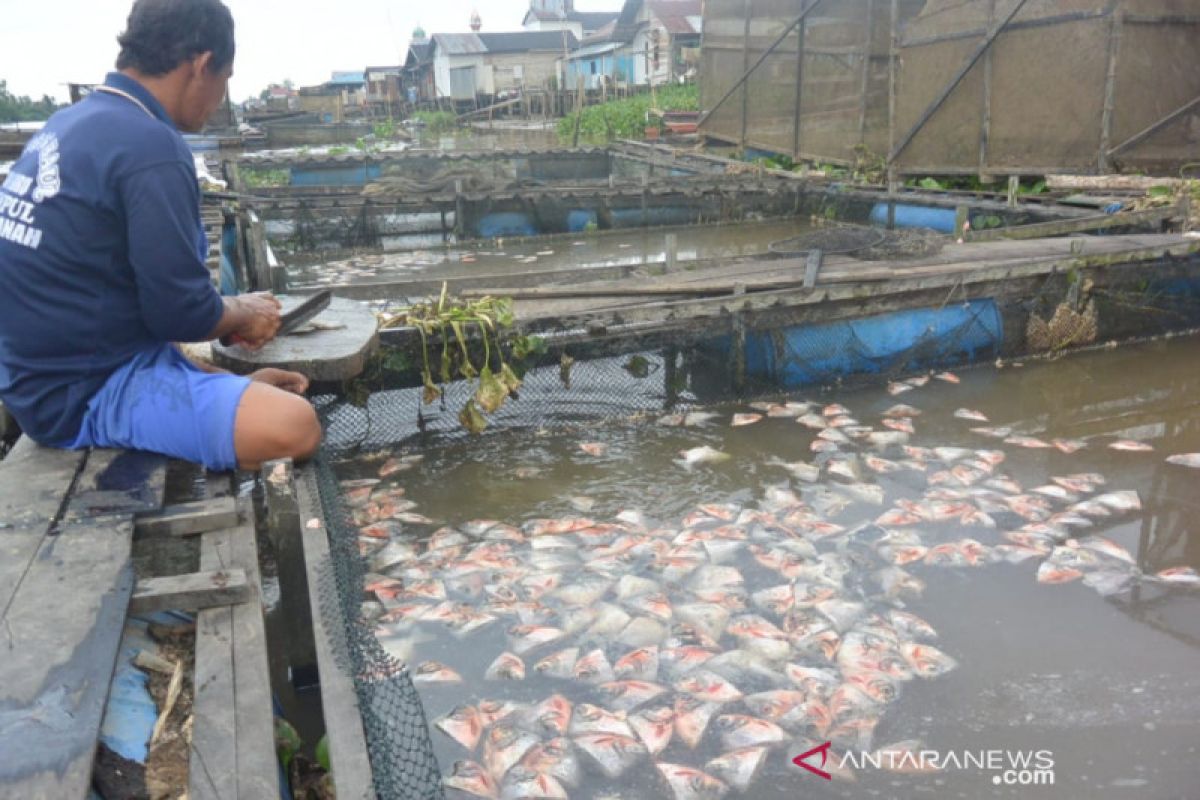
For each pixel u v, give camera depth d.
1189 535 4.07
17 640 2.11
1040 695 2.97
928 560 3.83
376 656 2.49
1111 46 9.95
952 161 12.40
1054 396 5.99
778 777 2.63
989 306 6.48
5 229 2.93
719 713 2.91
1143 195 9.09
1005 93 11.38
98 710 1.90
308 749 2.84
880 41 13.88
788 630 3.33
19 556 2.47
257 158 17.88
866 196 12.59
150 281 2.93
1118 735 2.78
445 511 4.51
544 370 5.54
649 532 4.17
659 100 26.61
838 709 2.91
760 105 17.02
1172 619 3.40
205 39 3.04
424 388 5.16
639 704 2.95
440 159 18.53
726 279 6.25
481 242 13.38
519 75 49.50
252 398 3.14
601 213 13.75
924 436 5.34
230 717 2.00
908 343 6.30
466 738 2.80
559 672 3.13
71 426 3.16
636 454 5.18
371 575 3.83
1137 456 5.00
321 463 3.51
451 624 3.44
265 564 3.81
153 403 3.11
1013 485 4.60
